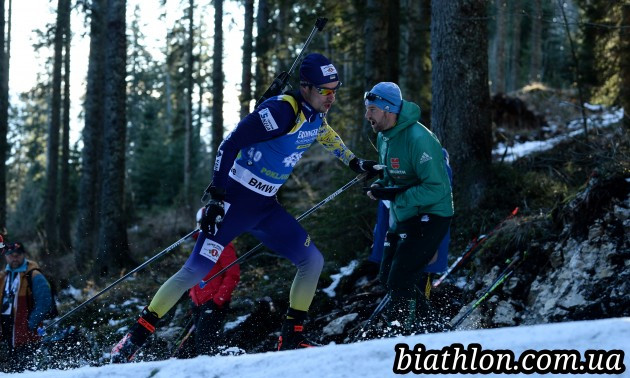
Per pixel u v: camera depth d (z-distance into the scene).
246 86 20.75
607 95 19.42
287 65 21.67
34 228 36.31
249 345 9.38
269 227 5.81
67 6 26.14
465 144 11.56
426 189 6.47
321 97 5.47
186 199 32.84
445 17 11.73
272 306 9.90
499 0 12.64
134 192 42.12
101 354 9.21
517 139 18.23
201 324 8.08
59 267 21.03
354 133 18.62
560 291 7.41
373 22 16.59
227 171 5.34
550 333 3.40
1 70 21.31
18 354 8.47
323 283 10.45
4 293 8.53
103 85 23.56
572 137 14.70
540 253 8.05
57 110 29.02
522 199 11.05
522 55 49.66
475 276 8.65
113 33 19.05
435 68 11.88
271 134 5.37
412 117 6.56
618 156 8.60
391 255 6.98
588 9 18.55
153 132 49.41
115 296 12.52
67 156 29.12
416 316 6.91
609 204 7.56
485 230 10.53
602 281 7.13
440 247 7.05
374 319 7.59
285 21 22.23
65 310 11.82
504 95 20.08
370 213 11.48
